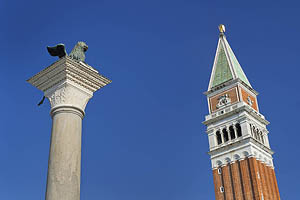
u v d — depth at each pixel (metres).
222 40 127.50
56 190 14.55
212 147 110.62
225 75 118.19
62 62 16.52
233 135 110.88
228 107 112.69
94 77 17.50
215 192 105.62
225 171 105.88
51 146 15.59
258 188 98.75
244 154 104.44
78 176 15.29
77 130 16.14
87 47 18.33
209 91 118.38
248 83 121.62
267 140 114.44
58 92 16.66
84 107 17.05
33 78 17.52
